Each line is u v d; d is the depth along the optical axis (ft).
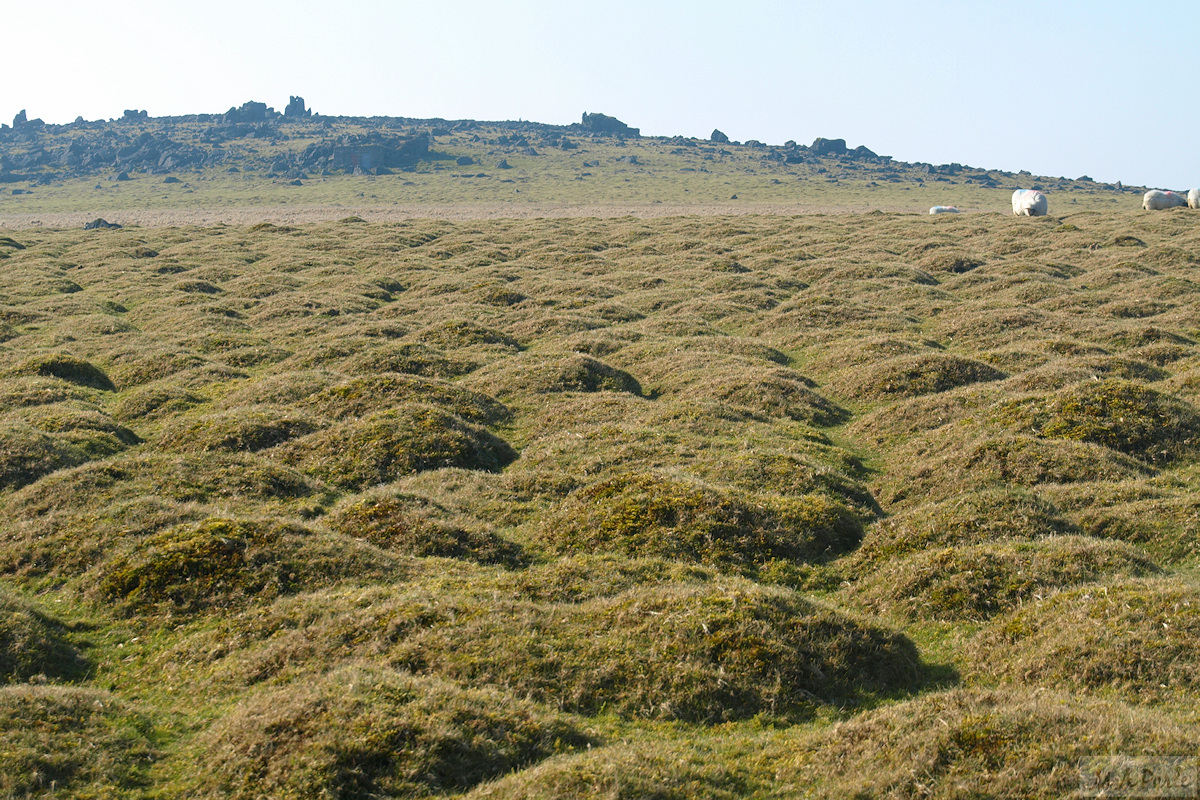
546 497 63.93
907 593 46.29
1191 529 51.37
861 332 121.39
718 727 34.47
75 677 40.24
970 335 118.21
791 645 38.52
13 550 53.72
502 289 157.58
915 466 70.33
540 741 31.83
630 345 118.73
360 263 199.31
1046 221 212.84
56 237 247.91
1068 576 44.19
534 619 40.78
